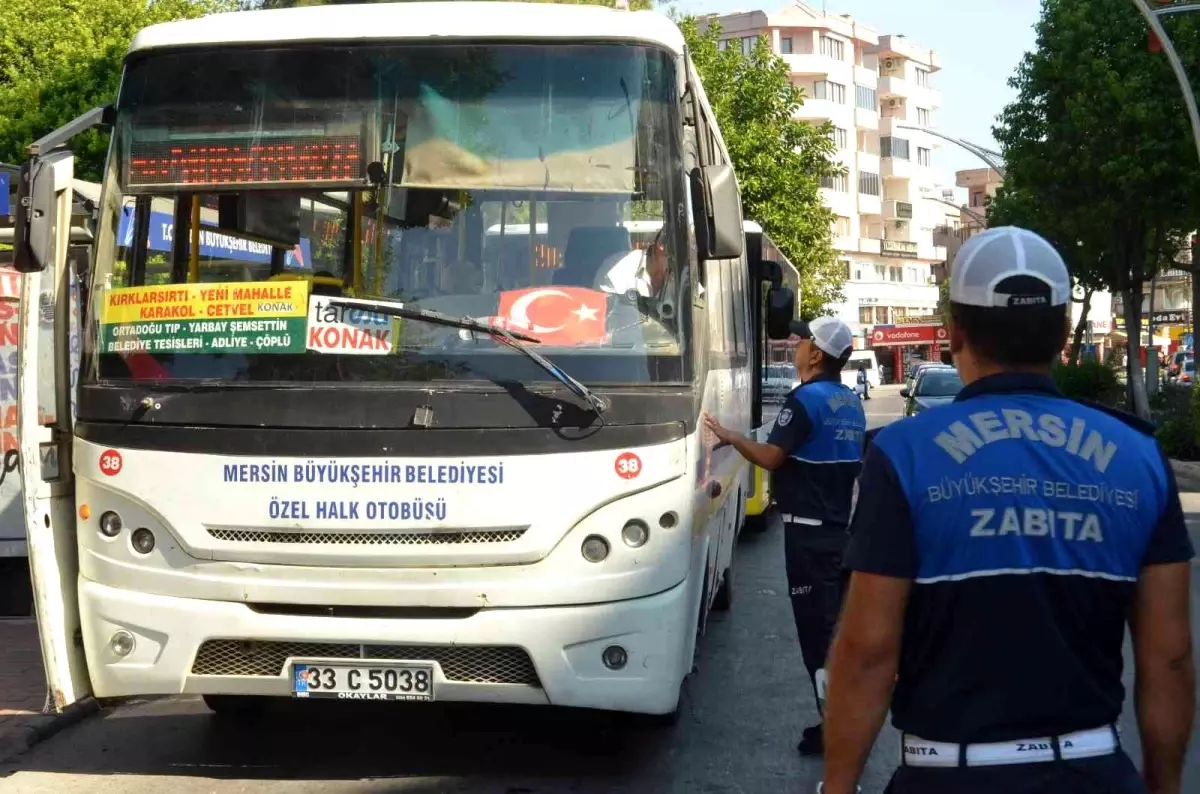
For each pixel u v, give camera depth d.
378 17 6.10
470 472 5.54
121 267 6.03
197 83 6.10
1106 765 2.62
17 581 10.58
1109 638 2.69
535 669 5.54
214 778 6.24
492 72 6.01
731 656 8.98
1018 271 2.77
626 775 6.34
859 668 2.71
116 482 5.79
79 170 27.58
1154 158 27.64
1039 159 29.67
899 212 98.00
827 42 92.00
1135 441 2.73
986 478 2.67
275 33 6.08
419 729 7.13
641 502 5.57
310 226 5.93
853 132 93.56
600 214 5.88
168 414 5.75
